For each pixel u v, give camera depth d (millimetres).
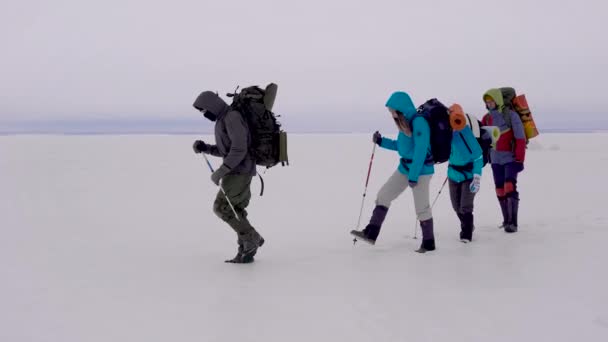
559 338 3125
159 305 3891
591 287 4070
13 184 12641
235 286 4379
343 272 4762
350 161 21297
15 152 26688
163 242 6402
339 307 3787
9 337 3281
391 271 4738
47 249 5945
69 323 3523
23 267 5090
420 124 5223
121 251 5859
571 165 17266
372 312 3664
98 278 4672
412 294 4039
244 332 3338
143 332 3352
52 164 18859
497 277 4430
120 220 7996
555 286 4125
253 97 5004
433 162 5438
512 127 6355
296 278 4598
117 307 3852
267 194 11172
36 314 3709
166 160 21406
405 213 8477
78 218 8148
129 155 24844
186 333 3328
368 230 5672
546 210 8203
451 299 3889
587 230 6359
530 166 17125
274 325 3455
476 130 5691
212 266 5113
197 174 15352
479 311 3617
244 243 5199
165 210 9000
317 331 3336
